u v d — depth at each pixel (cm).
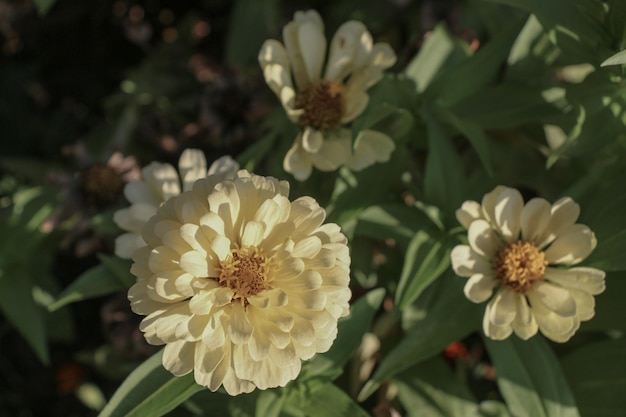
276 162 50
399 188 51
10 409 65
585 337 52
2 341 65
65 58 70
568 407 44
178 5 71
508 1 45
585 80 46
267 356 39
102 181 55
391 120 49
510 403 45
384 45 49
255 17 61
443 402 49
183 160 46
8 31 68
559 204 43
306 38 48
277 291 39
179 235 39
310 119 48
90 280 47
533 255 43
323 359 44
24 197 57
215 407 48
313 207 40
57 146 68
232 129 55
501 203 43
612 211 45
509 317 43
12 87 68
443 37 53
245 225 40
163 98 62
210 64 63
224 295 39
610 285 48
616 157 47
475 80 48
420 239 46
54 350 65
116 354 59
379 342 52
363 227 48
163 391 41
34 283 58
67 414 65
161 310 39
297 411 45
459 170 47
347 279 39
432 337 45
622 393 48
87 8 68
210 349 39
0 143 67
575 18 45
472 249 44
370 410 53
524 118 50
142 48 70
